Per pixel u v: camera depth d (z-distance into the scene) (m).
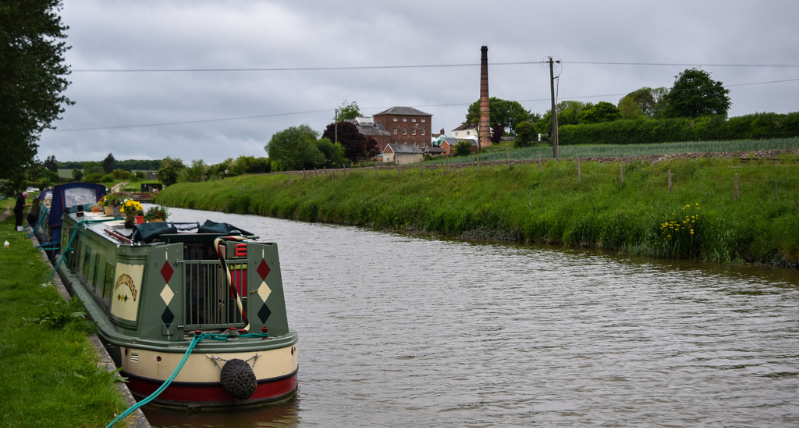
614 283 20.91
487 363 12.18
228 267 9.83
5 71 20.94
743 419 9.40
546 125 135.00
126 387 8.88
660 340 13.82
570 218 33.25
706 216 27.66
